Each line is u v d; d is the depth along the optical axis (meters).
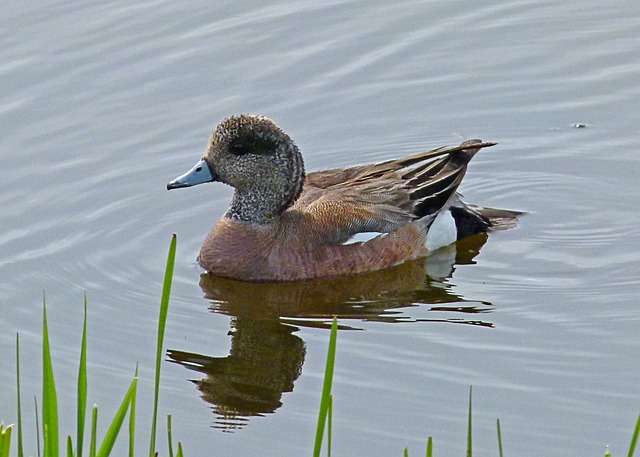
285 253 15.28
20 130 18.05
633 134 18.38
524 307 14.40
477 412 12.11
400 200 15.96
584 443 11.53
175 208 16.91
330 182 16.30
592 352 13.24
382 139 18.52
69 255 15.70
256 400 12.50
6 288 14.92
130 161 17.67
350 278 15.43
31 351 13.55
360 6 20.88
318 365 13.18
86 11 20.41
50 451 8.66
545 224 16.61
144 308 14.52
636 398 12.26
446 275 15.45
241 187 15.38
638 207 16.81
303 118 18.78
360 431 11.84
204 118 18.42
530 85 19.48
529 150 18.31
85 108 18.55
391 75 19.58
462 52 20.08
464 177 17.94
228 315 14.38
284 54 19.75
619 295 14.57
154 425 9.60
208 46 19.80
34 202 16.78
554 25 20.64
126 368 13.19
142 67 19.33
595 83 19.45
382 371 12.96
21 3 20.53
